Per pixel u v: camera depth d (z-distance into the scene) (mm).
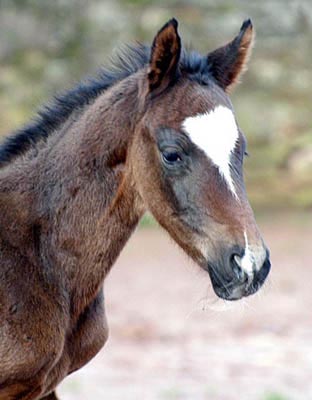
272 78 40344
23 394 9992
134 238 32750
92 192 10055
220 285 9250
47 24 40125
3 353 9742
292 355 19969
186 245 9484
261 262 9102
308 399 16812
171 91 9641
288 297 25328
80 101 10477
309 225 33344
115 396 17172
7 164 10500
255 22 41281
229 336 21688
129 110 9945
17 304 9812
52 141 10406
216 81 9992
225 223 9180
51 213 10117
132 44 10953
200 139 9312
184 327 22609
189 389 17578
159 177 9531
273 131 38719
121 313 24062
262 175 37250
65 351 10133
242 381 18125
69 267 10102
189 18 40750
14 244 10008
